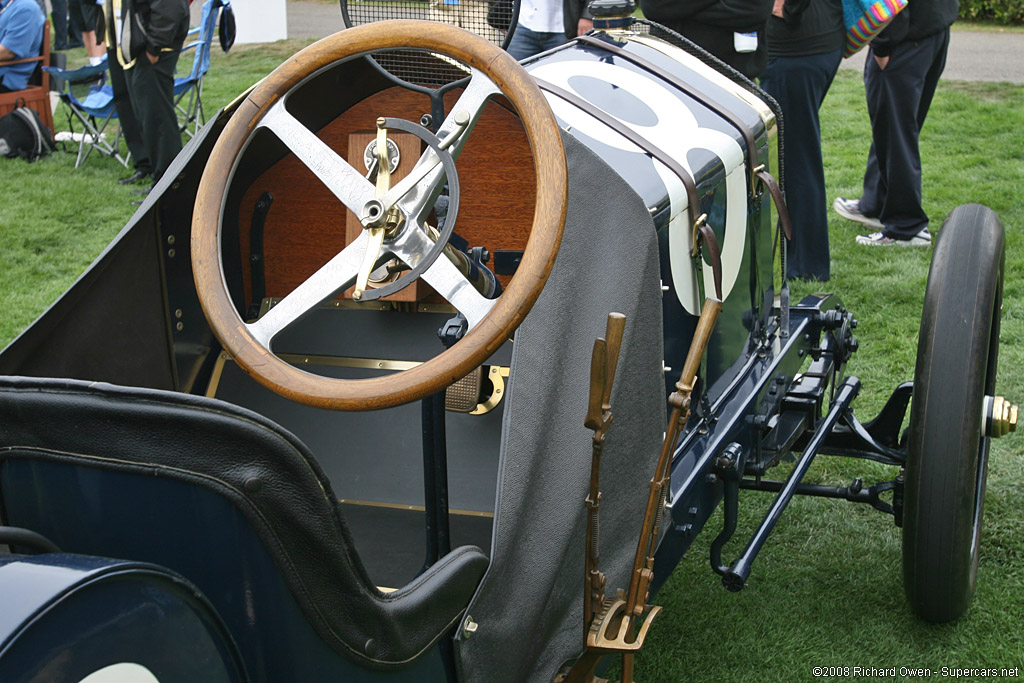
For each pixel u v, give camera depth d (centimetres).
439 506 147
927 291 227
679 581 265
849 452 275
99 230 587
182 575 116
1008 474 304
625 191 166
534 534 145
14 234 575
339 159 136
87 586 94
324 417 212
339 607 114
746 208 231
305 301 132
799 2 416
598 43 242
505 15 177
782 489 237
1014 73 941
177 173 179
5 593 93
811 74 430
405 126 134
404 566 181
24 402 114
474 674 133
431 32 133
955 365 217
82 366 179
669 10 399
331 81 195
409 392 120
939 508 217
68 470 117
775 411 244
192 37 1188
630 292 164
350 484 203
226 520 111
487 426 205
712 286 212
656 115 217
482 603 134
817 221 452
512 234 205
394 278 151
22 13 743
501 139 199
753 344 246
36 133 735
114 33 653
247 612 115
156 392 108
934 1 468
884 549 276
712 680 227
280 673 117
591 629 147
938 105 803
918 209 499
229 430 106
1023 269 465
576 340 158
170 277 195
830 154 689
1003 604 247
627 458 168
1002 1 1247
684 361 201
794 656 234
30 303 476
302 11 1438
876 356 390
